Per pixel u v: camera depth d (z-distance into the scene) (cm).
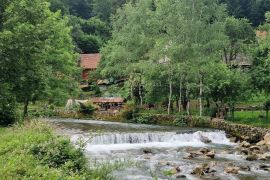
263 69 4500
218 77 4534
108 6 12862
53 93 4222
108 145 3150
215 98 4631
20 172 998
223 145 3488
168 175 2092
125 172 2095
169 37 4934
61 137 1488
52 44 4112
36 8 2681
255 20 10212
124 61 5747
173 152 2944
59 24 4284
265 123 4441
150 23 5256
